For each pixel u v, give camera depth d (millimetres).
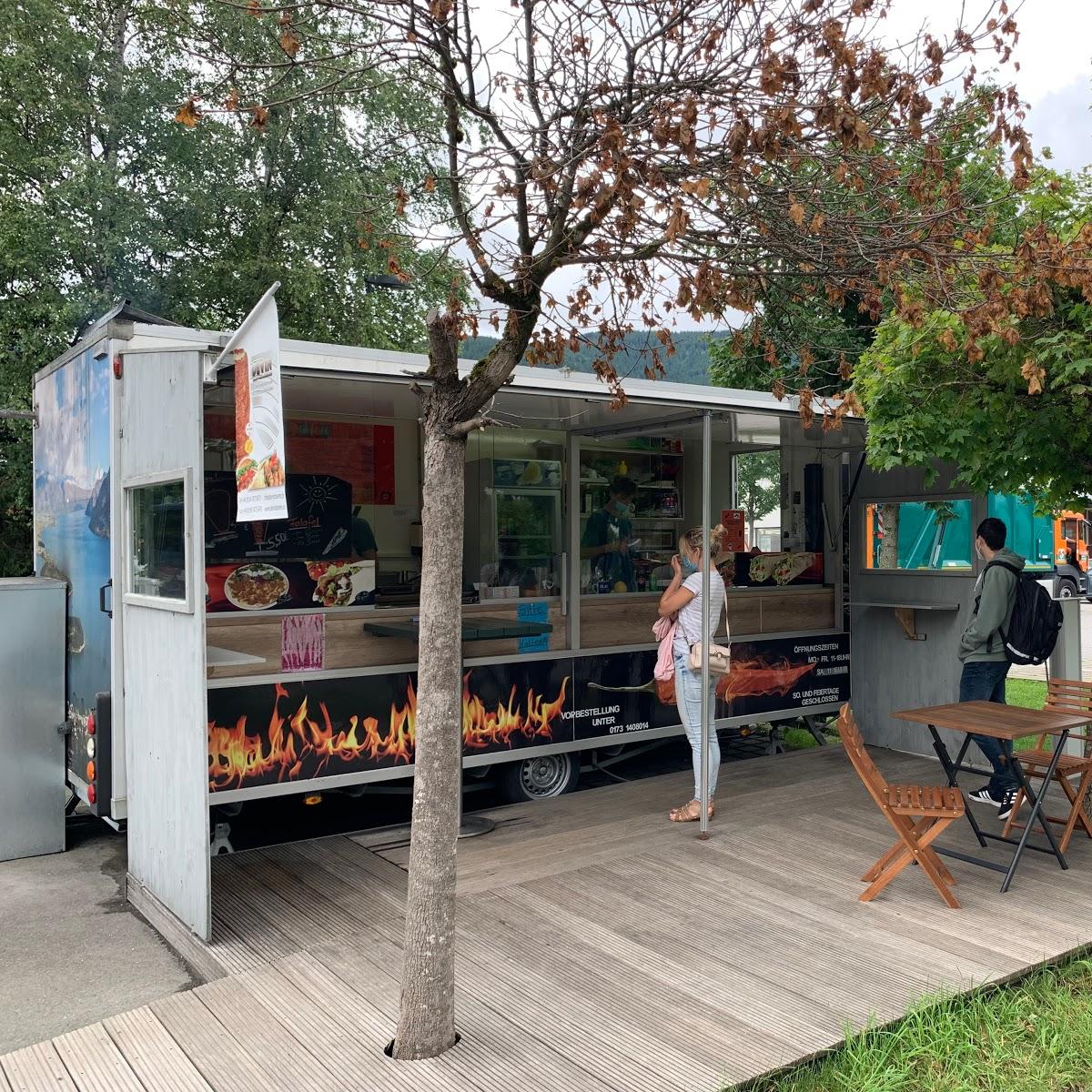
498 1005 3543
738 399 6289
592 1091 2980
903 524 7711
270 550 6121
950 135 3539
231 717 5324
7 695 5789
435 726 3217
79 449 5773
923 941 4082
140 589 4879
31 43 12266
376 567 6207
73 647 5887
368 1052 3252
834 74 3041
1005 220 4723
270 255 13633
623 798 6395
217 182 13523
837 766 7168
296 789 5527
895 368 5168
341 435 6613
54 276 12523
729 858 5156
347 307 14117
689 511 8250
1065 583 18719
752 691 7574
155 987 4078
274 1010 3555
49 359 12117
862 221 3500
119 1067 3191
